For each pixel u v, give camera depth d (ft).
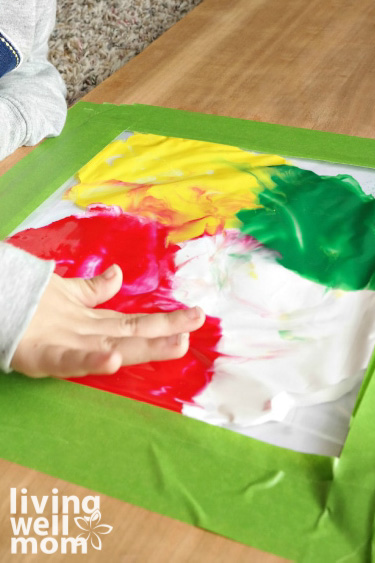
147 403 1.70
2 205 2.44
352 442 1.57
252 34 3.55
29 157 2.71
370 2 3.80
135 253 2.17
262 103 2.98
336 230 2.22
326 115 2.87
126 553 1.40
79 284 1.91
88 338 1.71
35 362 1.69
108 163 2.64
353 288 1.99
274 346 1.83
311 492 1.49
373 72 3.14
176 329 1.80
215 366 1.78
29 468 1.58
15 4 2.65
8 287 1.68
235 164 2.59
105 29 4.00
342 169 2.53
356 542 1.38
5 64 2.72
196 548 1.40
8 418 1.69
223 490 1.50
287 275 2.05
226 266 2.10
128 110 2.99
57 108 2.84
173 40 3.54
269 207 2.34
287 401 1.68
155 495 1.50
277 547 1.39
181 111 2.96
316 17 3.68
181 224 2.29
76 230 2.28
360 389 1.70
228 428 1.63
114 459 1.58
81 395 1.73
